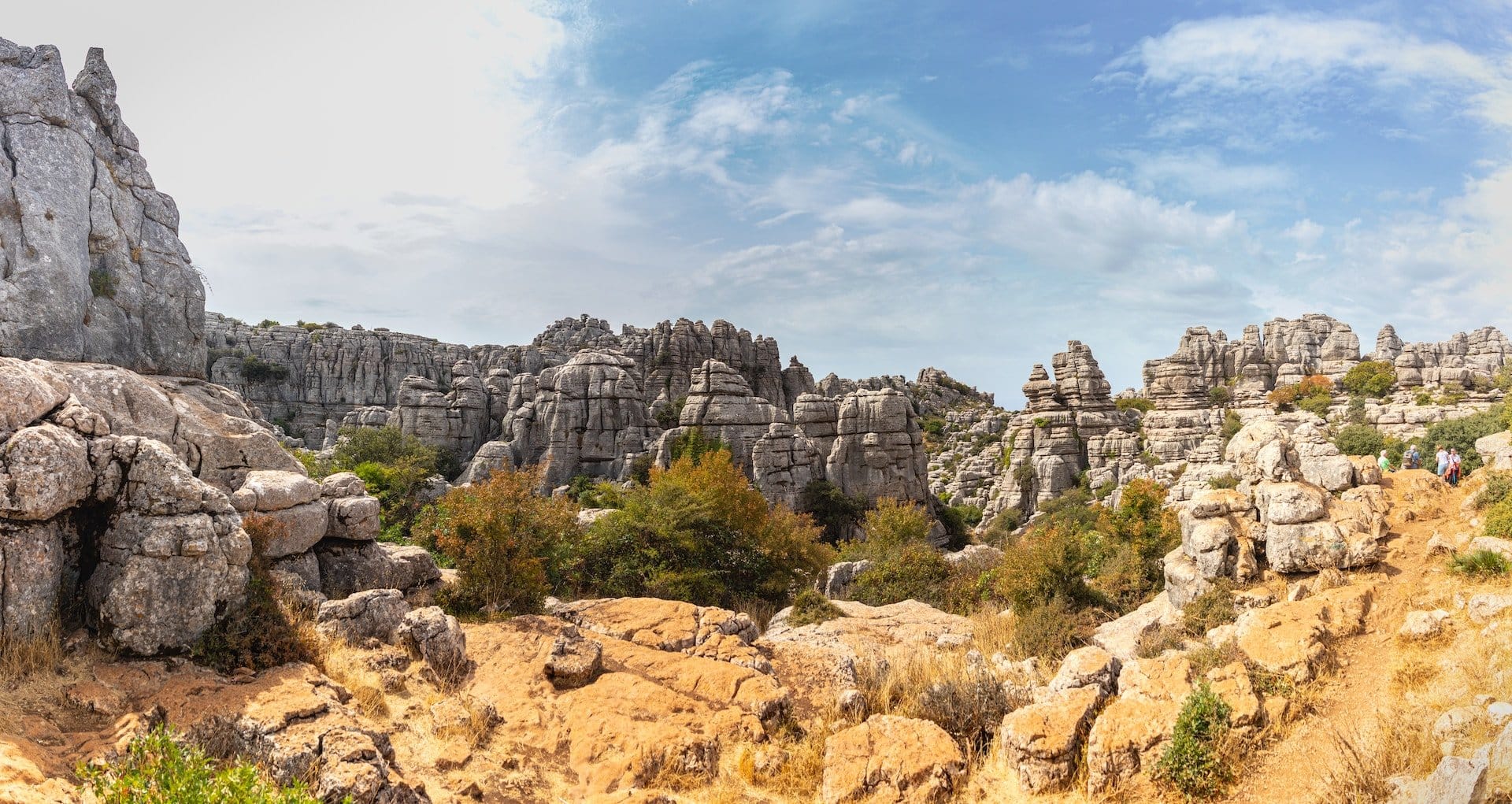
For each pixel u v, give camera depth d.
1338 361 122.19
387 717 11.88
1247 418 94.25
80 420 12.11
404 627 14.11
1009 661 18.41
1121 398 134.75
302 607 14.21
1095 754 11.53
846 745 12.21
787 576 33.47
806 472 71.75
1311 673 13.45
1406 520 19.78
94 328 18.67
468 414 90.06
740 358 130.50
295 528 15.83
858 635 21.52
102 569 11.58
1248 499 20.12
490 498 20.55
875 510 72.38
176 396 17.66
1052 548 23.30
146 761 8.41
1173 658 13.73
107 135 20.11
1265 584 18.75
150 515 11.64
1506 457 20.78
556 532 21.56
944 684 14.51
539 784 11.41
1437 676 12.50
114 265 19.50
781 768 12.30
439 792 10.30
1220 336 136.62
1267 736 11.84
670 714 13.27
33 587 10.81
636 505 31.09
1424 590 15.93
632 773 11.61
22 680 9.99
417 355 132.12
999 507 95.56
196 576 11.61
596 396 76.12
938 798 11.45
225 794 7.75
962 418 136.25
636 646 16.19
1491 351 125.94
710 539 31.70
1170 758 11.27
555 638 15.11
